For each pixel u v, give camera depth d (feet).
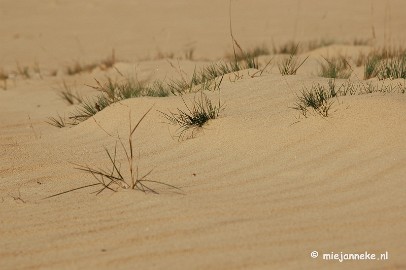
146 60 44.98
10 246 15.16
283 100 23.16
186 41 59.52
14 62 52.60
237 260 13.87
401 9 71.56
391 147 18.62
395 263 13.52
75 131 25.29
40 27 67.82
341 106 20.72
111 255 14.39
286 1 78.89
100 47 58.34
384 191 16.62
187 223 15.61
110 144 22.76
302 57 40.96
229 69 30.73
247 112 22.35
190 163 19.75
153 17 71.77
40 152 22.90
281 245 14.39
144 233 15.29
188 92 26.53
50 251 14.82
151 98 25.22
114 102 26.78
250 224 15.40
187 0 80.59
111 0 80.48
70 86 38.68
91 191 18.22
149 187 18.10
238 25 66.90
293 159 18.98
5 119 29.94
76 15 73.46
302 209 16.07
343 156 18.67
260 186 17.60
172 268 13.67
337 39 55.83
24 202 17.80
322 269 13.42
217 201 16.76
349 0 77.97
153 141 22.12
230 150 20.20
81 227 15.87
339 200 16.40
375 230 14.87
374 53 37.09
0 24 69.36
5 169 20.90
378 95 21.02
